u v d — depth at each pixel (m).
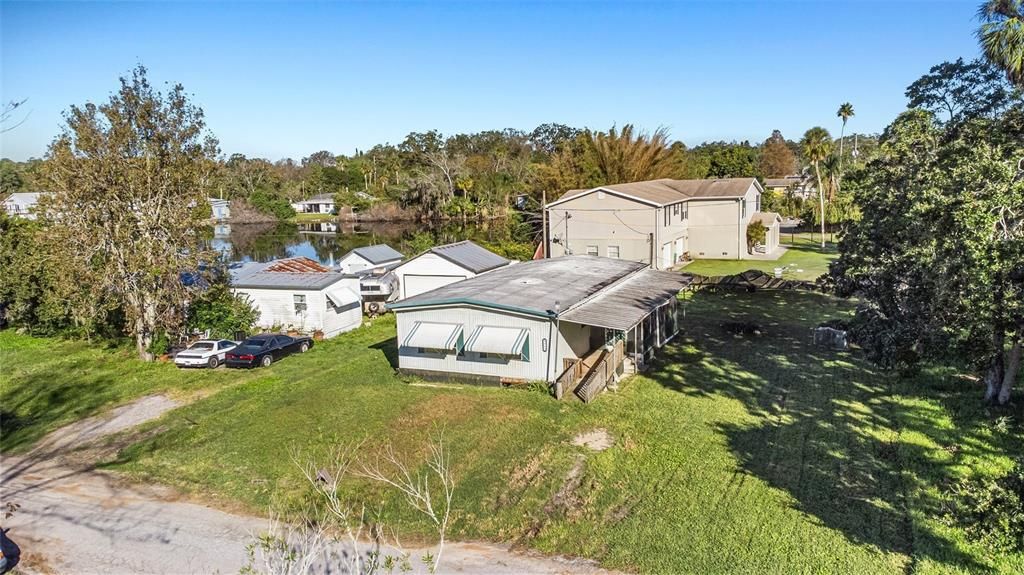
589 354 23.42
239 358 24.88
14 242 32.47
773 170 108.44
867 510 12.70
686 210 49.91
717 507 13.02
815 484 13.80
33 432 19.22
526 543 12.07
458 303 21.19
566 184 61.09
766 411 18.11
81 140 25.27
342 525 12.73
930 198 14.51
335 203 114.50
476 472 14.94
